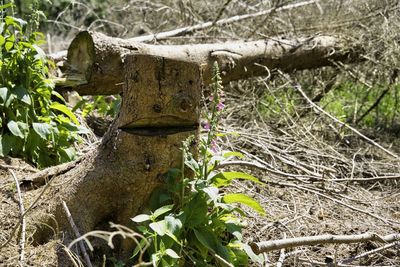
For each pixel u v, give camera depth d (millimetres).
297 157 6520
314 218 5023
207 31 8625
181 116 3922
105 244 3980
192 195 3861
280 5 8414
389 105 9000
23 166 4848
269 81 7895
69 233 3979
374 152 7219
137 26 9594
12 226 4062
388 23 8320
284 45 7781
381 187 6141
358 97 9055
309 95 8633
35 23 5602
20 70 5082
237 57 7176
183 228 3816
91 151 4254
